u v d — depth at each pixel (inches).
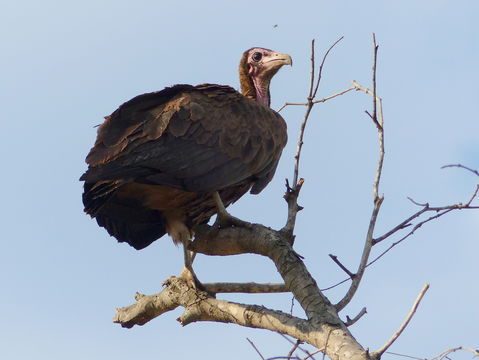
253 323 379.6
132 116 467.5
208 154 472.7
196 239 460.8
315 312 358.0
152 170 452.1
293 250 401.4
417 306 310.5
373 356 310.8
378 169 392.8
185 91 494.6
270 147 510.3
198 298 418.9
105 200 438.9
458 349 312.0
